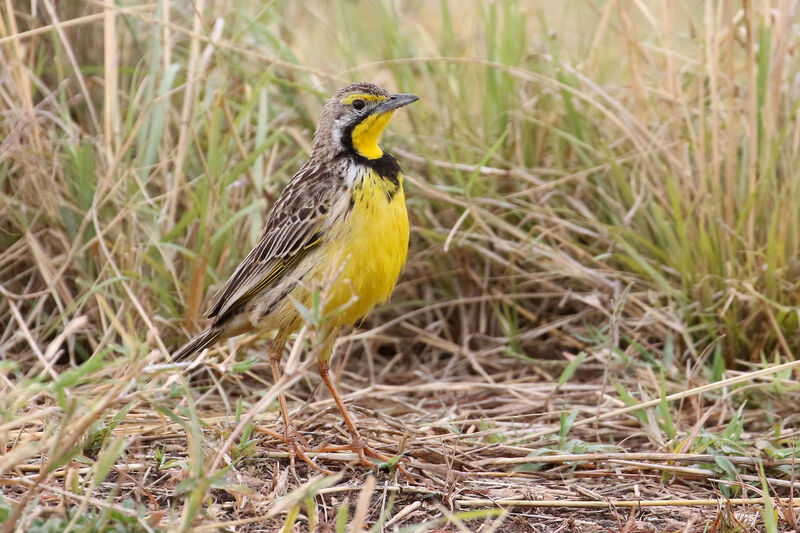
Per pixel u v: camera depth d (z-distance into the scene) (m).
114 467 7.60
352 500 7.92
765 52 11.56
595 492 8.27
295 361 6.88
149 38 12.73
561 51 13.52
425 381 11.41
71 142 10.89
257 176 11.52
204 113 11.78
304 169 9.32
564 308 12.18
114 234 10.90
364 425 9.50
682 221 11.13
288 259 8.96
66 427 6.93
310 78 12.91
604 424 9.71
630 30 12.44
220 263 11.05
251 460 8.40
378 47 14.09
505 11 12.87
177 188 10.70
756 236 11.10
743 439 9.38
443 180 12.38
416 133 12.79
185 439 8.66
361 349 12.11
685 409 10.20
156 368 7.05
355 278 8.82
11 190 11.40
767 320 10.61
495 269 12.22
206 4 13.79
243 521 6.70
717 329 10.72
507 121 12.55
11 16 11.00
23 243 10.96
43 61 11.84
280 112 12.84
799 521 7.73
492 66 11.98
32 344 9.02
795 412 9.99
